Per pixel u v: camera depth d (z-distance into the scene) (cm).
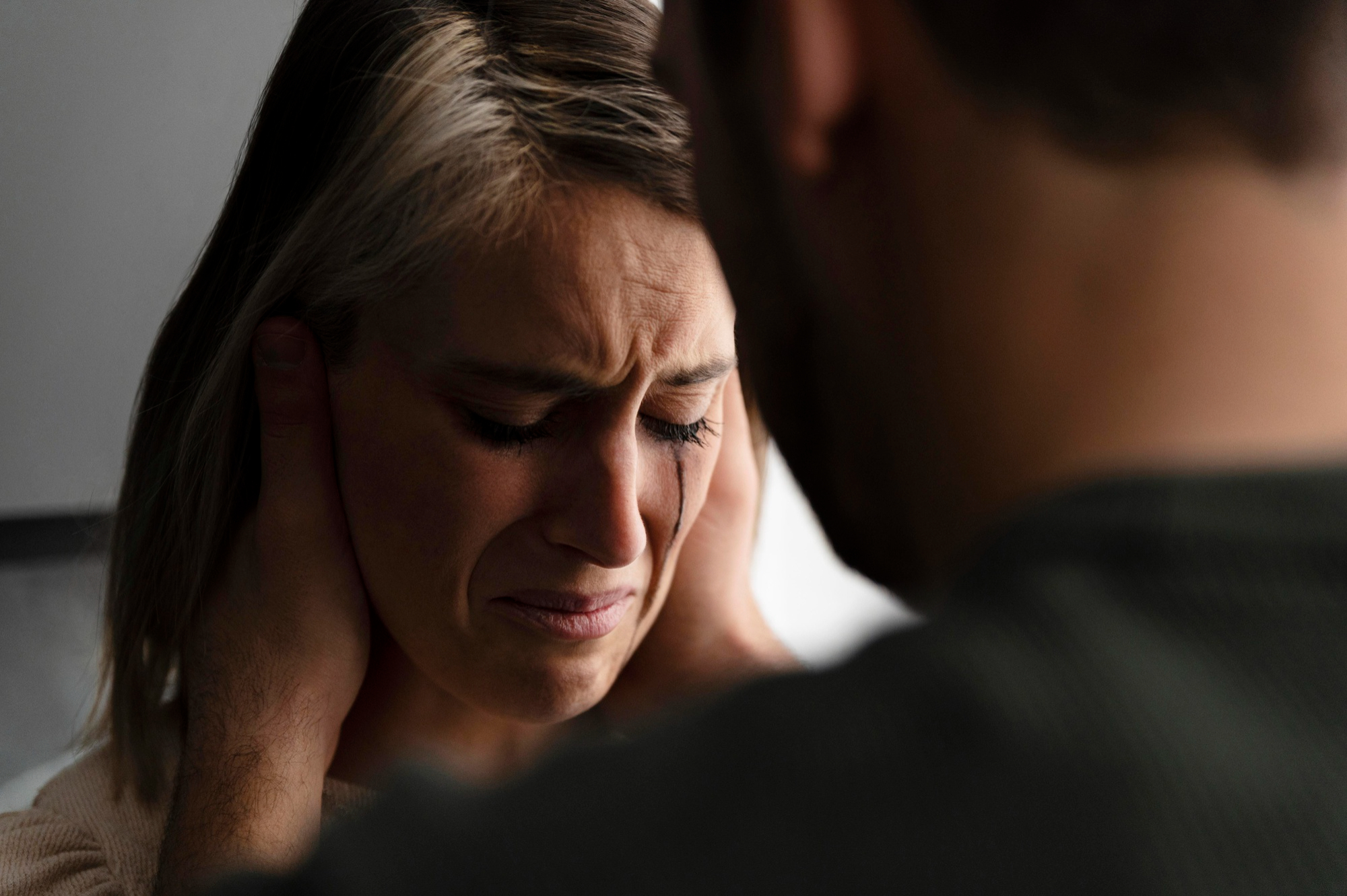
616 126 65
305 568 82
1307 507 27
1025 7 29
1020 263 30
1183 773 25
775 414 40
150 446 93
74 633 265
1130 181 29
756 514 112
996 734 26
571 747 33
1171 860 24
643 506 77
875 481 37
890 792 27
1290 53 28
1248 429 28
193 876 77
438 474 71
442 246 65
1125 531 28
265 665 82
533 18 69
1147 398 28
